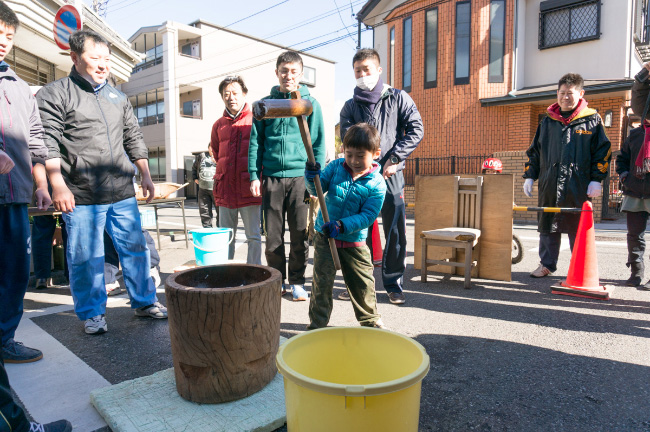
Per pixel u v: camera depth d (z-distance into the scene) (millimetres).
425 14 13719
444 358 2453
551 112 4156
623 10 11609
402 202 3457
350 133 2453
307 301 3646
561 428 1783
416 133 3473
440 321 3061
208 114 23562
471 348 2590
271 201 3600
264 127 3607
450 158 13195
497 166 5727
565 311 3273
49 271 4223
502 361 2410
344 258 2619
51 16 6910
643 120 3816
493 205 4266
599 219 9539
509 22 12789
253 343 1919
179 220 10438
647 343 2646
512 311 3279
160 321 3133
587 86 11031
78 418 1869
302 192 3594
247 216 3898
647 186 3725
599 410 1912
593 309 3314
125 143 3156
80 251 2795
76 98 2740
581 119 4031
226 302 1811
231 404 1883
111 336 2828
